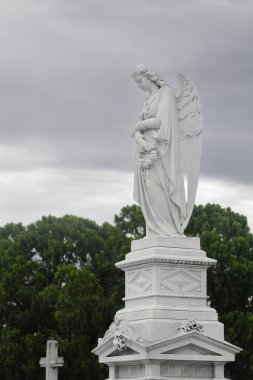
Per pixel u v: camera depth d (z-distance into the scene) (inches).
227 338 2214.6
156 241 1117.1
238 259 2482.8
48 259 2573.8
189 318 1093.8
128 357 1083.3
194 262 1111.0
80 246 2623.0
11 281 2411.4
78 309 2295.8
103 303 2300.7
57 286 2428.6
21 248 2662.4
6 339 2287.2
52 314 2362.2
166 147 1144.8
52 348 1697.8
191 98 1163.9
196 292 1115.9
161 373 1069.1
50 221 2847.0
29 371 2246.6
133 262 1120.2
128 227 2925.7
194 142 1161.4
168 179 1143.6
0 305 2367.1
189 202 1157.1
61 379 2229.3
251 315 2326.5
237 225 2760.8
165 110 1151.0
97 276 2524.6
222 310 2413.9
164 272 1104.2
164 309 1085.1
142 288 1117.1
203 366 1092.5
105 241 2662.4
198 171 1157.7
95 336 2292.1
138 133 1159.0
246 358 2251.5
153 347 1053.8
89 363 2220.7
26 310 2357.3
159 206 1141.1
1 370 2278.5
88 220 2955.2
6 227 2935.5
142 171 1152.8
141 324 1083.3
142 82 1184.2
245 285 2429.9
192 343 1072.8
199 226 2773.1
